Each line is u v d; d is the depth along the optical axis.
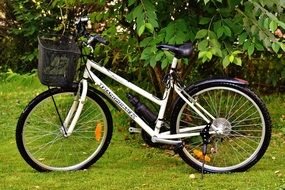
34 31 9.02
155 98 5.52
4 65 9.48
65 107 5.79
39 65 5.32
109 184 5.35
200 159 5.63
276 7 5.69
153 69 6.27
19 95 8.17
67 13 7.61
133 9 5.63
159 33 5.64
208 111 5.75
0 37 9.47
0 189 5.25
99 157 5.74
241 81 5.47
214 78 5.47
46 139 5.95
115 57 6.80
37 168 5.62
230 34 5.46
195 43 5.78
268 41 5.35
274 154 6.11
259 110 5.52
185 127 5.62
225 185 5.30
